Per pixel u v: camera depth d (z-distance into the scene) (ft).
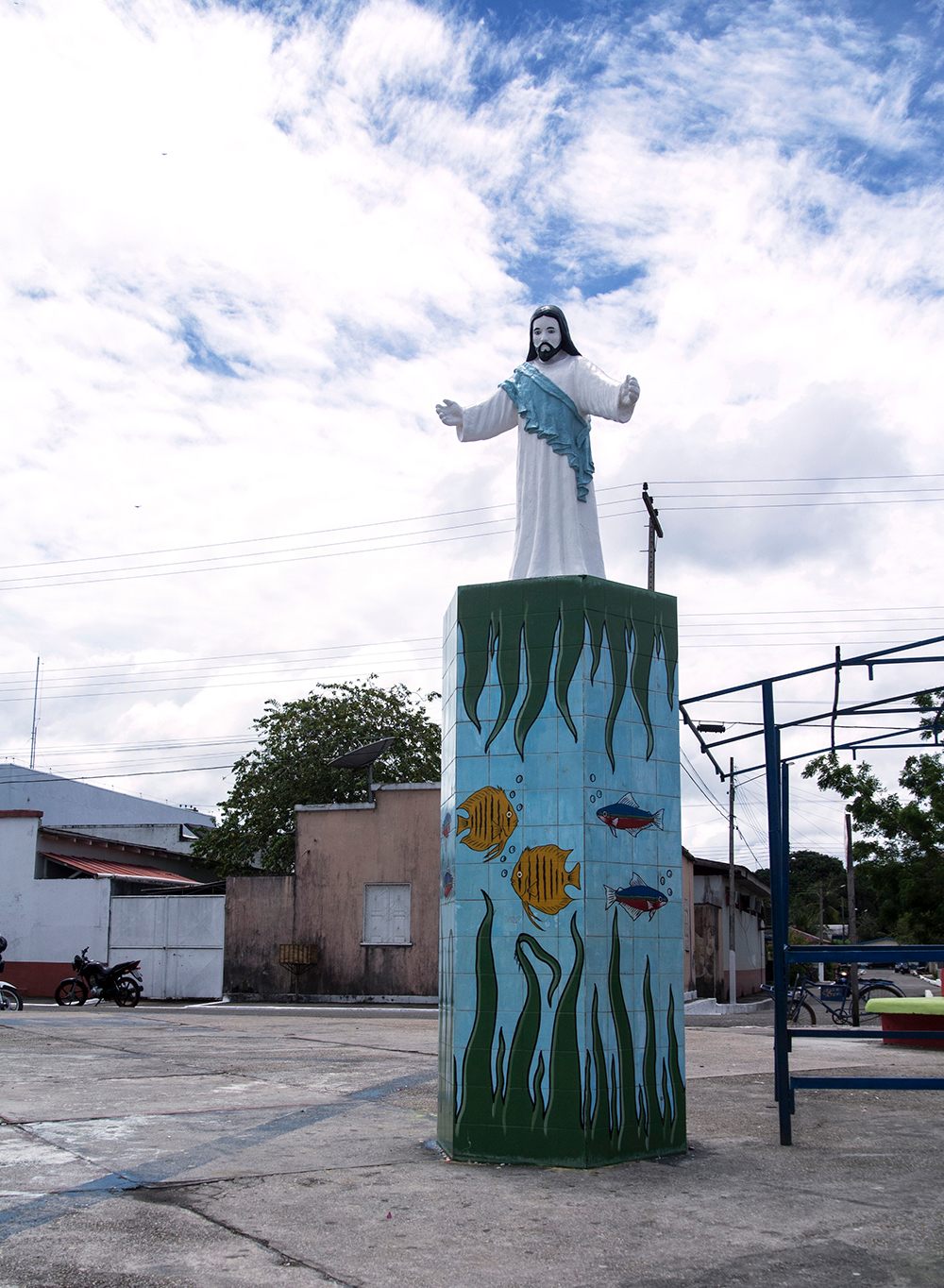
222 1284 16.66
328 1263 17.80
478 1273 17.46
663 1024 26.73
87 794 153.48
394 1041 52.49
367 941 94.07
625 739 27.09
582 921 25.59
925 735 35.78
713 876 117.91
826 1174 24.25
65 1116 29.55
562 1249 18.69
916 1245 19.02
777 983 28.27
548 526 29.66
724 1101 34.60
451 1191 22.45
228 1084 36.27
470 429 31.37
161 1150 25.44
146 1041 51.55
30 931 103.14
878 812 94.48
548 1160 24.82
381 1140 27.37
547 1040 25.38
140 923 100.32
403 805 94.84
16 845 104.94
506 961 26.00
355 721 127.65
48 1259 17.65
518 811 26.50
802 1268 17.79
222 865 126.82
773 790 29.94
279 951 94.53
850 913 113.50
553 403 30.17
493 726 27.09
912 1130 29.50
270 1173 23.52
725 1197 22.13
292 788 124.16
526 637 27.12
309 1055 45.60
